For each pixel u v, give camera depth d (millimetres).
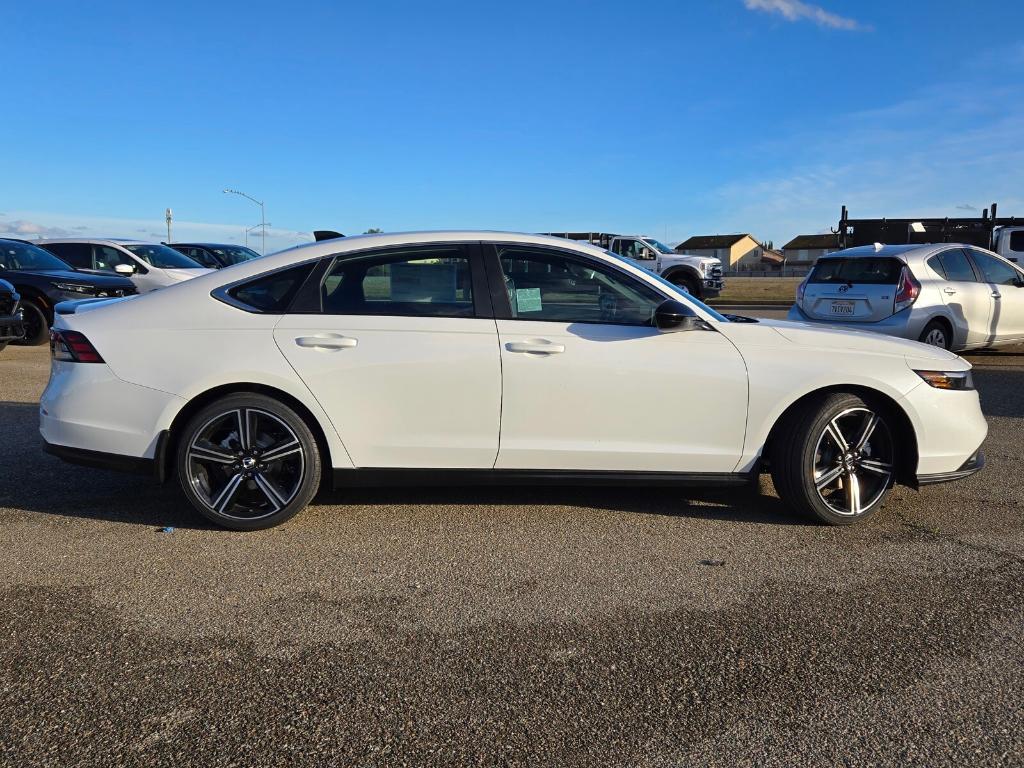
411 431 4039
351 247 4152
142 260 14039
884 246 9875
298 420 3988
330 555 3797
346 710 2520
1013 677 2729
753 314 17688
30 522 4211
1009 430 6559
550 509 4500
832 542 4016
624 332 4117
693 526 4238
